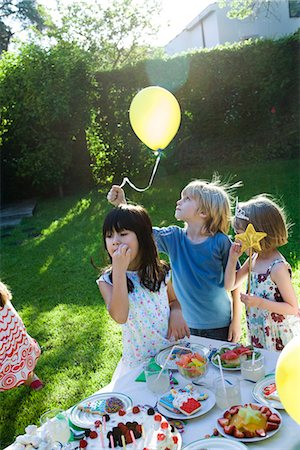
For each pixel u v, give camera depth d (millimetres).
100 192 9750
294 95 9844
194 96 9938
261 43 9742
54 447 1611
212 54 9789
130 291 2250
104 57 14414
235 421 1609
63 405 3277
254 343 2537
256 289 2506
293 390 1304
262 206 2488
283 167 9188
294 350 1336
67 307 4859
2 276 5984
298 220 6270
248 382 1910
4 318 3004
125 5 14102
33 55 9383
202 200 2676
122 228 2174
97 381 3539
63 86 9422
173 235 2805
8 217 8828
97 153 10211
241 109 9984
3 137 9867
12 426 3117
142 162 10102
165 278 2357
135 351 2279
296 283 4461
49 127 9688
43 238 7398
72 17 14055
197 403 1753
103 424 1699
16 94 9516
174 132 2920
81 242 6938
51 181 10000
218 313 2754
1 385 3031
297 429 1598
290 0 16094
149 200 8336
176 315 2371
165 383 1909
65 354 3967
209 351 2162
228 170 9570
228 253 2686
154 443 1572
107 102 9820
